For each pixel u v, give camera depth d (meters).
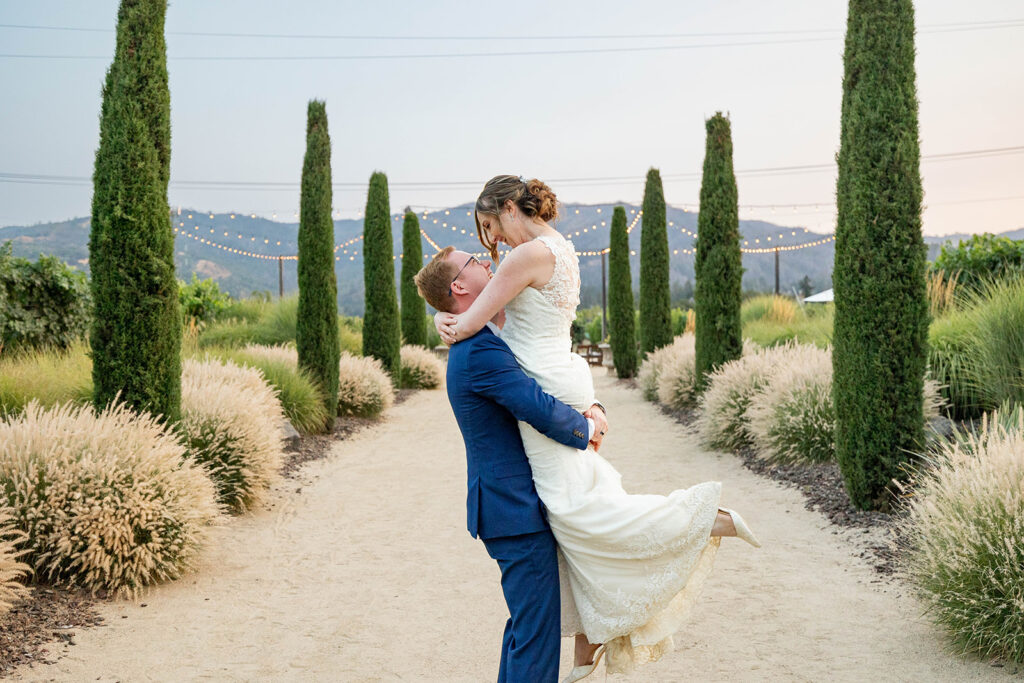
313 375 11.05
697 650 3.83
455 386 2.73
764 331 15.36
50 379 7.85
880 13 5.88
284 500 7.25
